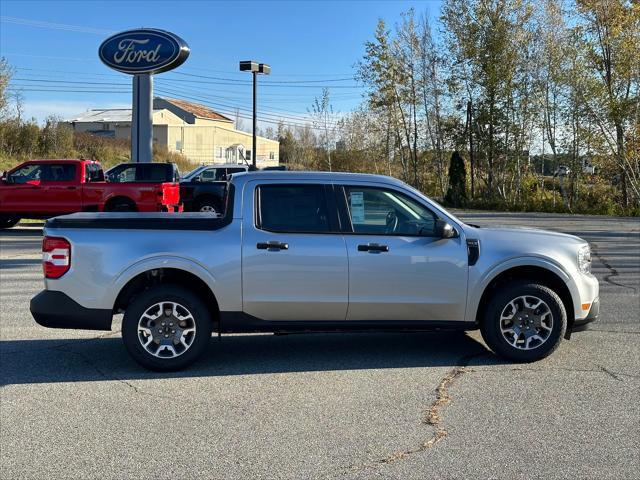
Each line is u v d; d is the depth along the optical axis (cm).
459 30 3391
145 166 1814
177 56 1956
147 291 550
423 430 426
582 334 684
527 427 430
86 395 499
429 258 559
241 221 557
